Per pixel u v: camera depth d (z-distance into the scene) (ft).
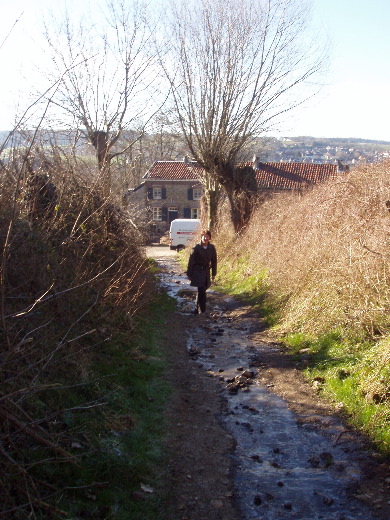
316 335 27.73
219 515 14.14
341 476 15.81
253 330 33.50
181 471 16.29
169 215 184.55
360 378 21.09
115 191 34.71
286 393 22.47
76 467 14.49
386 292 24.80
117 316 27.22
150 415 19.61
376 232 28.73
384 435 17.01
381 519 13.51
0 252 17.92
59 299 20.92
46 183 25.26
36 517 12.00
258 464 16.80
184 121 65.00
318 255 33.06
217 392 22.86
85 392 18.56
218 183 70.69
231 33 62.49
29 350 17.11
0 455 12.53
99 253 28.22
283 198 56.54
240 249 58.13
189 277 38.11
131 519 13.55
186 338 31.76
